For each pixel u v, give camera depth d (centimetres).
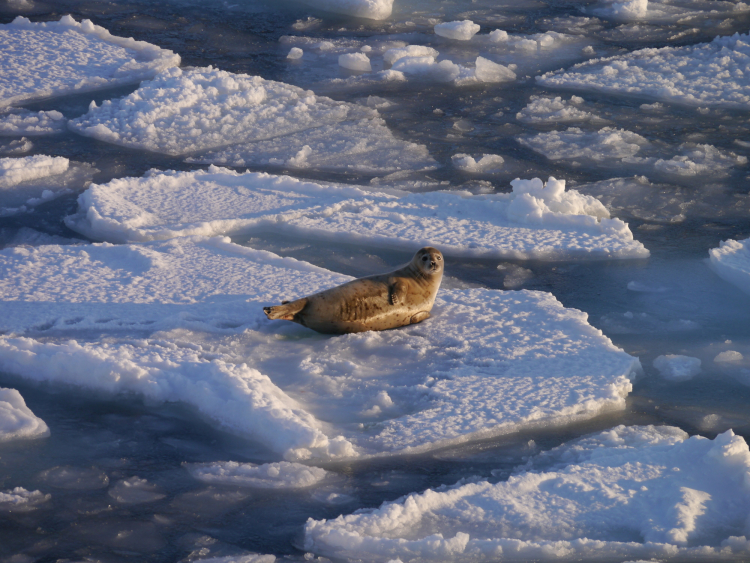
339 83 4109
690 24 5350
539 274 2136
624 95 4038
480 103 3884
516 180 2638
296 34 4972
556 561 1034
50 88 3694
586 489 1176
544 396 1445
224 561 1026
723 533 1084
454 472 1245
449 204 2606
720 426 1411
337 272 2098
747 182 2923
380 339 1686
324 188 2691
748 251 2231
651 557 1038
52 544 1048
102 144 3166
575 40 4981
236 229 2370
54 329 1675
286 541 1074
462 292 1950
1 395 1383
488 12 5659
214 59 4372
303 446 1273
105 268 2027
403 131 3469
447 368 1559
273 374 1520
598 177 2984
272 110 3578
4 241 2298
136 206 2506
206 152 3130
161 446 1295
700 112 3775
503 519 1116
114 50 4228
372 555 1043
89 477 1202
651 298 2000
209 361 1508
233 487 1190
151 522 1102
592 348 1639
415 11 5656
